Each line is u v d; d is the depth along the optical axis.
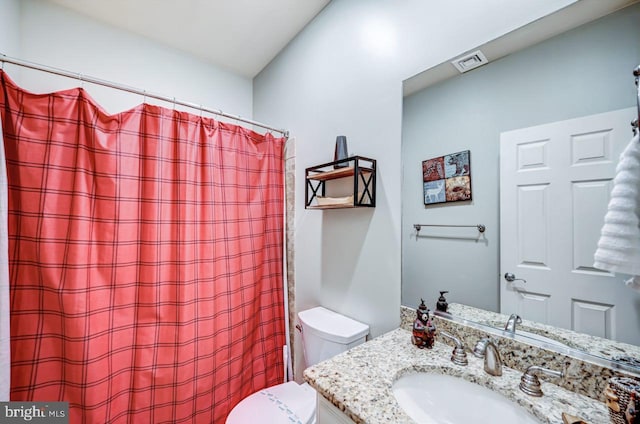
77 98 1.15
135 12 1.64
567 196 0.74
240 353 1.58
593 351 0.69
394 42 1.19
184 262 1.36
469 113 0.94
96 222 1.18
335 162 1.29
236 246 1.58
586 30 0.71
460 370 0.83
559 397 0.70
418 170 1.09
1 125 0.98
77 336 1.10
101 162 1.19
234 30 1.80
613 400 0.58
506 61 0.86
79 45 1.64
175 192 1.37
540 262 0.78
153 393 1.28
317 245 1.62
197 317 1.39
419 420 0.78
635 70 0.64
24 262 1.06
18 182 1.05
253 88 2.42
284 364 1.80
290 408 1.24
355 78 1.37
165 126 1.35
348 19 1.42
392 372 0.82
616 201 0.66
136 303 1.27
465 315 0.95
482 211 0.91
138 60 1.85
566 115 0.74
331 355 1.21
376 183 1.25
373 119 1.28
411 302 1.11
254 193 1.71
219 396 1.47
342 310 1.43
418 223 1.09
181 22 1.72
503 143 0.86
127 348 1.25
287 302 1.85
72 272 1.10
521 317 0.82
